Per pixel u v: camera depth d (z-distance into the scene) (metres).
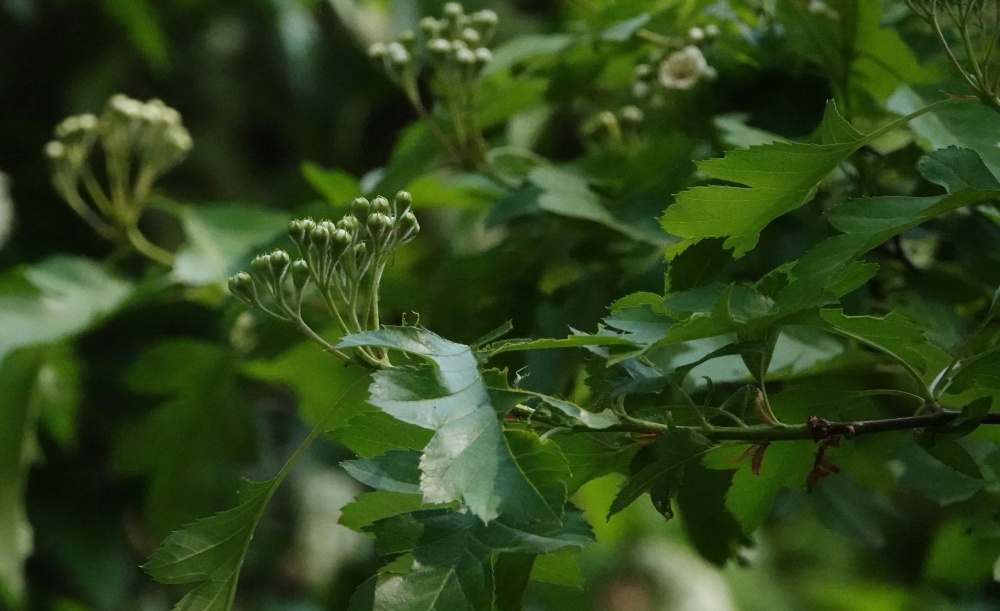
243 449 1.37
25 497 2.03
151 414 1.37
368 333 0.97
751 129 1.11
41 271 1.38
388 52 1.16
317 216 1.14
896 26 1.12
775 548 2.69
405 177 1.17
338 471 2.32
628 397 1.06
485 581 0.98
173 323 2.17
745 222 1.01
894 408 1.15
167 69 2.32
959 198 0.98
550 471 0.95
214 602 0.99
